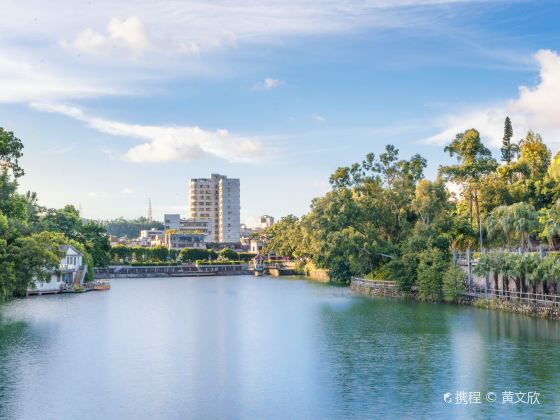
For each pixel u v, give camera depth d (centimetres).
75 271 15475
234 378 5741
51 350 7038
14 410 4772
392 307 10681
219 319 9844
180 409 4819
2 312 10625
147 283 19625
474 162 13538
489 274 10131
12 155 12594
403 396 5047
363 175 15412
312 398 5053
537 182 13412
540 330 7638
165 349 7150
